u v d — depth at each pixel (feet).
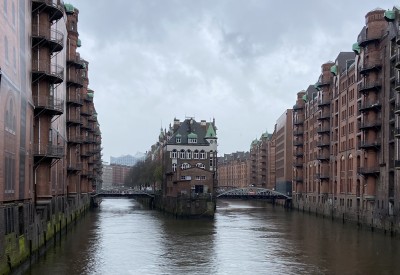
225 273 119.34
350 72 269.23
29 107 131.03
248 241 176.96
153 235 192.95
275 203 477.77
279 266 128.26
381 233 201.87
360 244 168.66
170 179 349.41
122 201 552.41
